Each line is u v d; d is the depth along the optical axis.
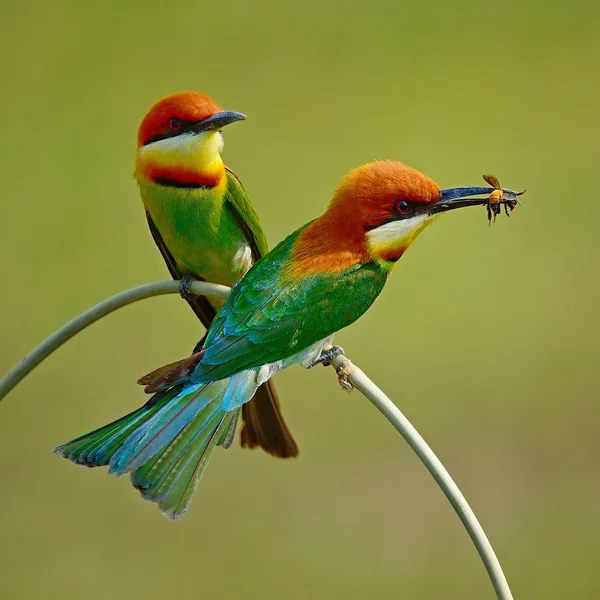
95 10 14.32
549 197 13.39
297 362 7.36
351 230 7.35
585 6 15.15
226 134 13.44
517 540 10.98
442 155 13.83
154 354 11.78
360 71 14.19
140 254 12.48
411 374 12.23
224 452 11.06
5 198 12.84
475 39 14.73
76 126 13.46
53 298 12.19
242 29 14.27
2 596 10.38
